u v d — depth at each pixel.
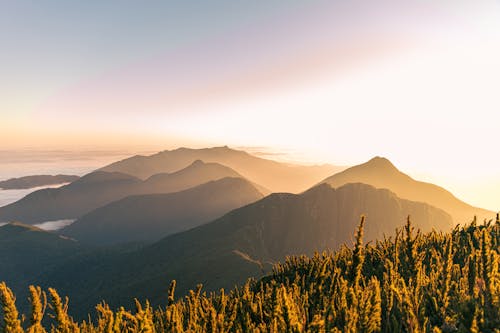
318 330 17.52
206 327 24.70
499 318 17.80
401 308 20.44
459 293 21.62
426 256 38.28
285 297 17.95
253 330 23.30
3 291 19.05
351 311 18.67
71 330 21.56
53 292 21.33
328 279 34.09
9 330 18.77
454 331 18.16
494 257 21.16
